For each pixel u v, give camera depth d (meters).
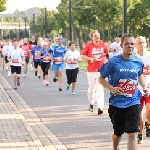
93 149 12.20
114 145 10.63
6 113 18.17
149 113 12.98
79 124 15.99
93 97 18.78
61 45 28.50
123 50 10.18
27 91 27.30
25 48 39.72
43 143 12.92
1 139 13.12
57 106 20.56
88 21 77.94
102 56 18.34
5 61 47.97
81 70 46.41
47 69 30.75
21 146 12.23
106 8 71.62
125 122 10.16
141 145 12.53
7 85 31.09
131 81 10.16
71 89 28.12
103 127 15.37
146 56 13.27
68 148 12.35
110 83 10.34
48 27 118.12
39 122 16.55
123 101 10.18
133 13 70.38
